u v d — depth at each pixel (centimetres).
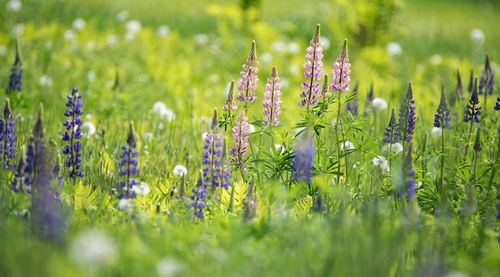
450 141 789
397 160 707
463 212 601
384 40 1655
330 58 1605
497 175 698
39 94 1119
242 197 632
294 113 1001
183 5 2288
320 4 2488
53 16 1794
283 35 1816
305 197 619
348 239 476
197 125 961
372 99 877
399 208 605
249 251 475
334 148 775
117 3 2155
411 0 3338
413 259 512
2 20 1673
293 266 447
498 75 1338
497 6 3434
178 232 517
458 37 2084
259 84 1248
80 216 548
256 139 879
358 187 670
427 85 1348
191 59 1547
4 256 434
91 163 745
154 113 1018
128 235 498
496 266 498
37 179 542
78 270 398
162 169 781
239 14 1780
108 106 1023
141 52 1533
